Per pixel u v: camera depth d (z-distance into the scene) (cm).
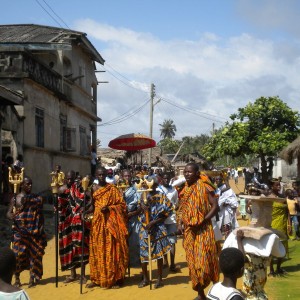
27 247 800
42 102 2009
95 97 3069
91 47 2688
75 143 2416
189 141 9100
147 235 781
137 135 2097
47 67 2042
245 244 535
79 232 820
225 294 342
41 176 1989
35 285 812
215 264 630
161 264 782
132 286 793
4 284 319
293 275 845
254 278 538
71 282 829
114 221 788
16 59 1772
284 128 2084
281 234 586
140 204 796
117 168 2306
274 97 2109
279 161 3809
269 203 587
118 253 785
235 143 2102
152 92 3516
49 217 1638
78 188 833
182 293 740
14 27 2727
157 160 3884
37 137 1956
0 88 1456
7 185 1587
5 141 1720
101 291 768
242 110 2139
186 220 632
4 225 1309
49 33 2506
